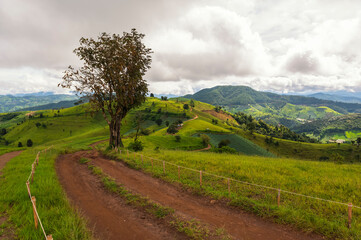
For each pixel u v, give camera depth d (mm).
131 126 175125
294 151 158500
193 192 12219
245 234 7734
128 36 30828
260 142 171125
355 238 6977
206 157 22625
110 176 16188
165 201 11156
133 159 22828
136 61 31109
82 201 11523
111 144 32844
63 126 194750
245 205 9969
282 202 10164
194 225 8383
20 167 19109
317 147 167750
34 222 7910
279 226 8219
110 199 11844
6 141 178250
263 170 15961
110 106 32094
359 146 162125
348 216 7996
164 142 92375
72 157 27766
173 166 18516
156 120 196375
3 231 7629
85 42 29109
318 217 8438
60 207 9938
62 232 7445
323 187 11906
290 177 13938
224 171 16047
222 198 11102
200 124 177500
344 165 18750
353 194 10789
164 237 7797
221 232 7773
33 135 180375
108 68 29562
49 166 20000
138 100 34000
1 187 12703
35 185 13195
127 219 9297
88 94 30516
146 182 14742
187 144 100500
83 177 16875
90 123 199500
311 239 7297
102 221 9117
